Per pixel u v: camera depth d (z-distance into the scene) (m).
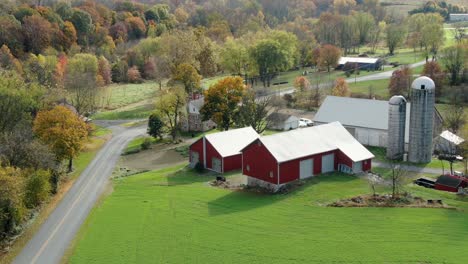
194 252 56.03
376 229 59.09
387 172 81.38
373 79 165.12
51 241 61.41
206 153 89.50
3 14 192.25
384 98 137.62
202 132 119.81
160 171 91.19
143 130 124.75
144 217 66.94
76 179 87.75
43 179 72.44
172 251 56.56
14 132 84.06
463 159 84.62
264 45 168.88
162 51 186.75
